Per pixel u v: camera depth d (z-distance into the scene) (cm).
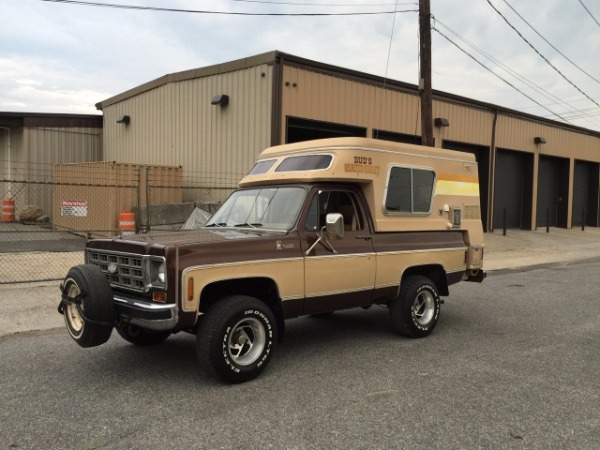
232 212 634
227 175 1628
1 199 2352
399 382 502
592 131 2931
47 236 1691
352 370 538
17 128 2294
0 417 418
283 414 423
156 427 399
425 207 689
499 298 966
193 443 373
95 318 468
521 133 2450
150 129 1995
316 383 498
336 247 575
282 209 577
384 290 628
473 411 431
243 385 491
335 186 592
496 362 566
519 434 389
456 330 716
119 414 423
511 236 2248
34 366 546
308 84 1539
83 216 1748
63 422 408
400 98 1827
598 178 3058
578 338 672
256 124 1521
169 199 1742
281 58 1463
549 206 2812
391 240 639
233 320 486
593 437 385
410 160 670
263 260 509
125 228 1526
